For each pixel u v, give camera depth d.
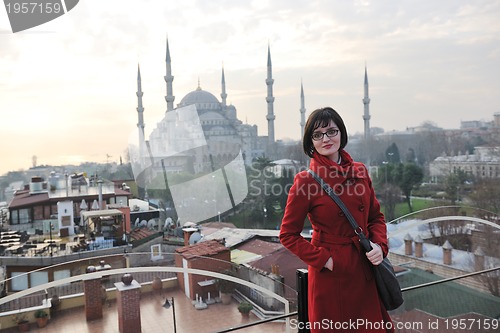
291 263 6.23
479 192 32.78
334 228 2.37
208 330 2.71
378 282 2.39
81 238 11.60
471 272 3.78
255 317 2.83
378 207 2.58
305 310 2.71
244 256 7.91
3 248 11.74
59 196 14.45
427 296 3.58
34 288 2.84
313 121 2.44
